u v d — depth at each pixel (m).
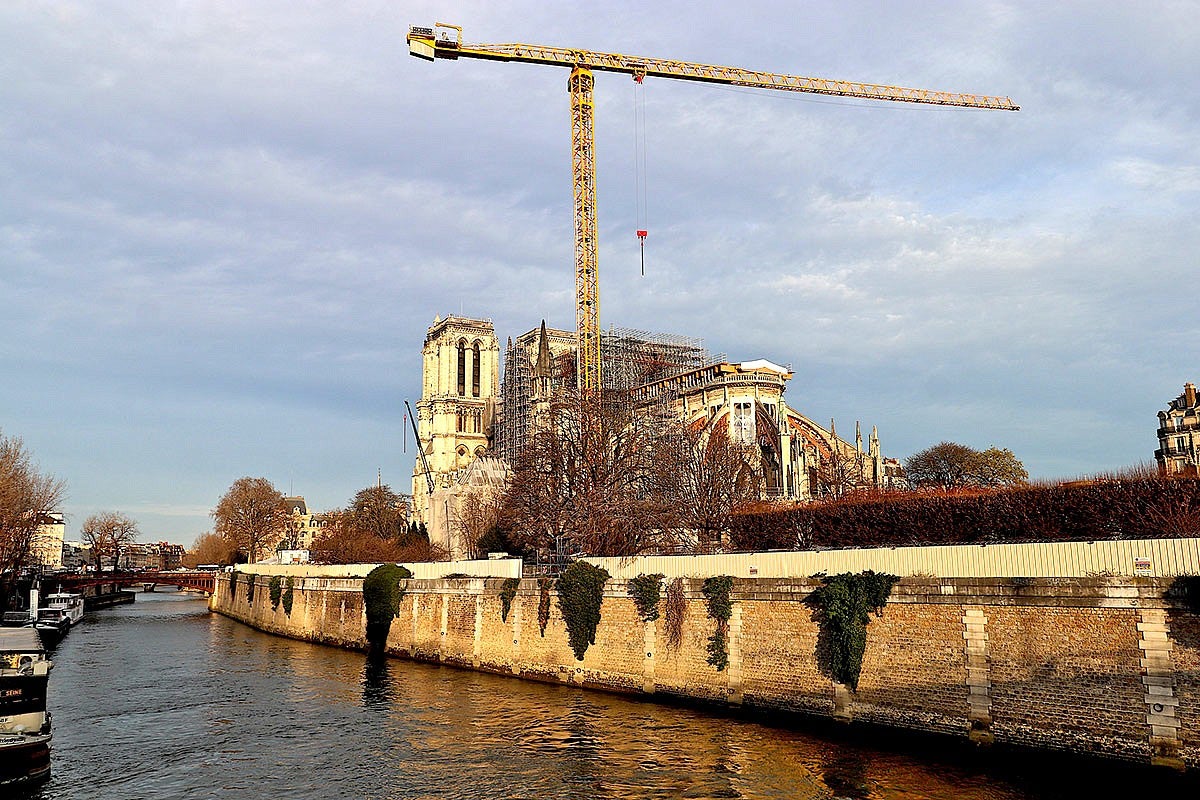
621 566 54.00
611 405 82.38
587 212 128.62
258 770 37.97
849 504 53.38
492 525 113.94
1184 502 40.25
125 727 46.31
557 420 84.44
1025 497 45.25
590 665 53.06
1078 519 43.28
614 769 36.25
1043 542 36.41
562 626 55.47
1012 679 35.28
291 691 56.25
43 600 110.75
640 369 153.00
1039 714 34.38
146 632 100.62
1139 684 32.06
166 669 67.19
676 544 83.62
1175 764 30.89
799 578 42.91
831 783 33.44
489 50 125.31
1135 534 41.09
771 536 58.28
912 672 38.22
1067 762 33.44
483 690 53.94
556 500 78.88
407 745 41.28
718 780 34.41
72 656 76.00
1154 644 31.84
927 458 116.31
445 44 123.94
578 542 75.56
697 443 103.69
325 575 95.00
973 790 32.19
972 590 36.69
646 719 44.09
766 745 38.81
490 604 61.66
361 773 37.12
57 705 52.34
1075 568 35.41
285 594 95.62
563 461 80.62
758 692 44.03
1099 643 33.19
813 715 41.50
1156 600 31.98
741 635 45.09
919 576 38.81
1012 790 32.09
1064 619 34.16
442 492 162.12
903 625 38.78
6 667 36.16
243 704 52.09
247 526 158.00
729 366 140.38
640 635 50.25
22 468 98.31
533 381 160.62
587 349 126.69
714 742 39.53
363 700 52.31
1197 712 30.72
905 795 31.88
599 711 46.31
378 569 77.06
